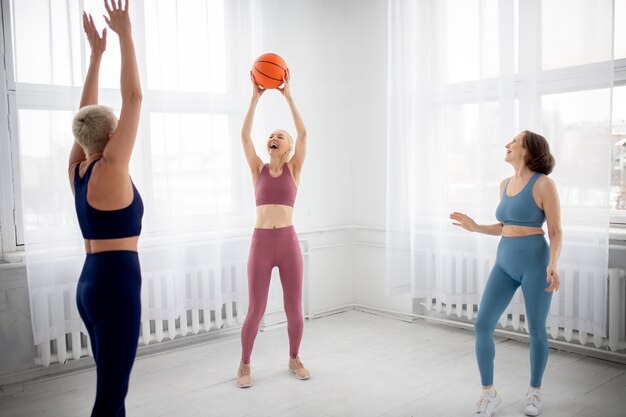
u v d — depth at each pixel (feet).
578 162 10.50
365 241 15.26
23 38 9.47
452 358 11.20
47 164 9.71
